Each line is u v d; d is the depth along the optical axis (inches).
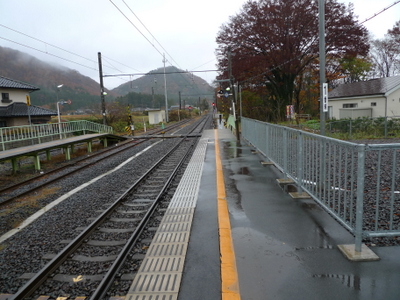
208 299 111.0
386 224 171.0
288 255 136.2
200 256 144.7
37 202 295.0
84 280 144.3
